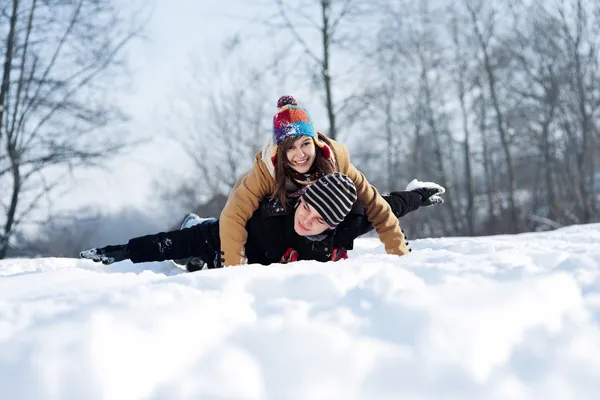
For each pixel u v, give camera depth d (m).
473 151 21.28
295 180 2.33
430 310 1.13
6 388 0.90
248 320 1.15
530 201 20.11
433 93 19.62
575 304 1.24
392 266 1.47
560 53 15.91
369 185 2.54
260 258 2.43
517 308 1.18
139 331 1.03
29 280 1.68
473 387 1.01
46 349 0.95
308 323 1.12
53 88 10.56
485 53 17.55
